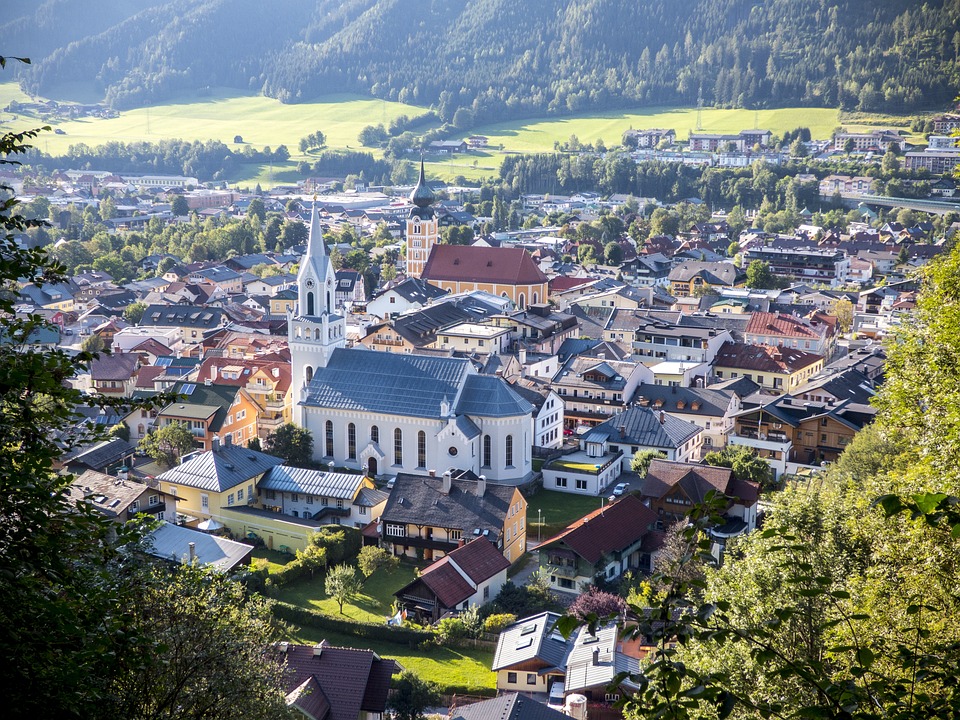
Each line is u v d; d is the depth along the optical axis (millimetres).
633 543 124438
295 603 117500
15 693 31234
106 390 198875
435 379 155125
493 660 101875
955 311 59875
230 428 167125
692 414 181000
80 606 34625
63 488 35688
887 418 67750
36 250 36312
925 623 45250
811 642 53594
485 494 131375
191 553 106312
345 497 137625
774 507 70500
